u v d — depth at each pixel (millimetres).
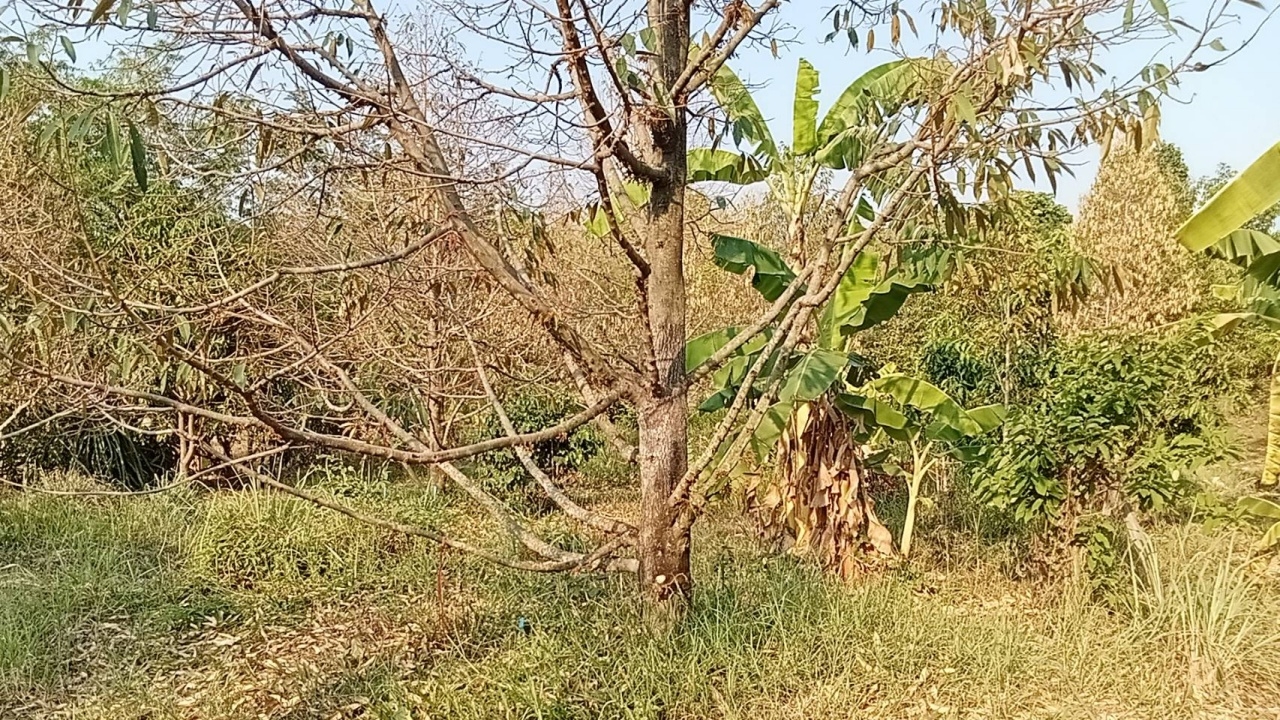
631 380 4160
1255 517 5328
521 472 7902
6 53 2760
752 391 5301
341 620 5160
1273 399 5070
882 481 7770
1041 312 7707
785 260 5820
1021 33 3025
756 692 3727
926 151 3523
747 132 5293
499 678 3764
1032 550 5492
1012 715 3654
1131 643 4160
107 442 8250
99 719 3883
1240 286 5961
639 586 4281
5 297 3842
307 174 3568
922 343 9156
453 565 5812
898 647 4102
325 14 3084
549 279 4441
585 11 2984
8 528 6535
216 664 4496
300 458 8859
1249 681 3883
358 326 3982
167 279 4664
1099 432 4754
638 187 5027
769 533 6180
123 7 2195
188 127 3082
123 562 5895
